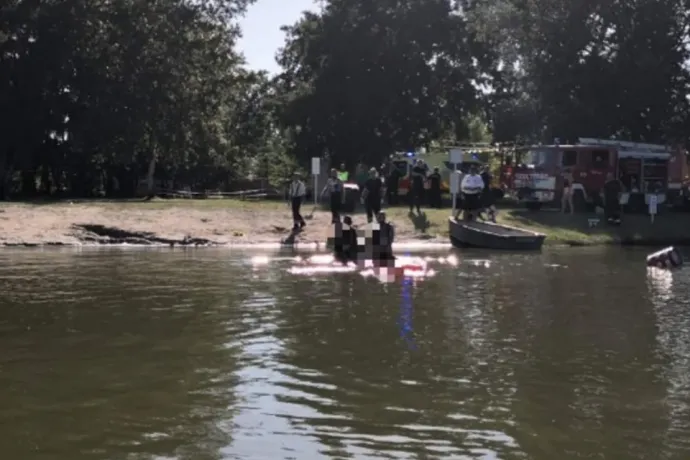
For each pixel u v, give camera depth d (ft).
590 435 23.18
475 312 43.73
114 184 191.62
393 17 186.39
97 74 164.66
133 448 21.77
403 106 186.50
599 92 149.79
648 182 124.36
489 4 173.17
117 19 167.02
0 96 162.81
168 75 170.30
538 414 25.09
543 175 118.83
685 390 27.96
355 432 23.22
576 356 33.09
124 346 34.17
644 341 36.19
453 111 192.34
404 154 164.45
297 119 191.11
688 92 150.51
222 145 199.52
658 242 102.58
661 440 22.81
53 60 161.89
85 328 38.09
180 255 74.64
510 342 35.73
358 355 32.83
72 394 26.91
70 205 105.40
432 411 25.30
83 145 168.86
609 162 120.67
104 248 81.87
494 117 196.34
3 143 166.61
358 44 184.03
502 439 22.76
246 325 39.06
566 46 152.05
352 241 68.54
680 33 151.12
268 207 111.14
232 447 21.90
